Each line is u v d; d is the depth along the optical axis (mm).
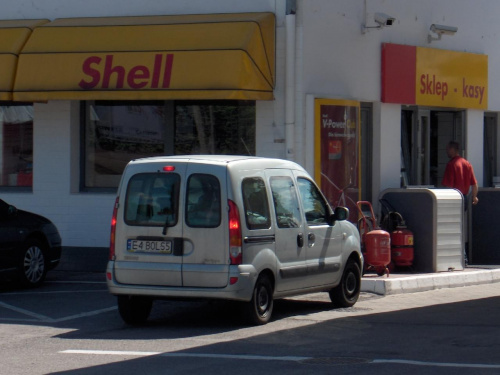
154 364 10734
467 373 10086
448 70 24734
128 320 13766
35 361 11047
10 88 20172
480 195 22469
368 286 17594
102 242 21422
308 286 14461
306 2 20156
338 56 21203
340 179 21000
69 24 20812
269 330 13172
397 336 12742
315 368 10422
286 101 19953
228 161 13125
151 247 13070
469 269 20516
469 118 25969
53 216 21734
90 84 19641
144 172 13328
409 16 23516
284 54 20016
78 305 15984
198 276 12797
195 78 18953
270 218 13508
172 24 19984
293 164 14742
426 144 25141
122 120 21844
